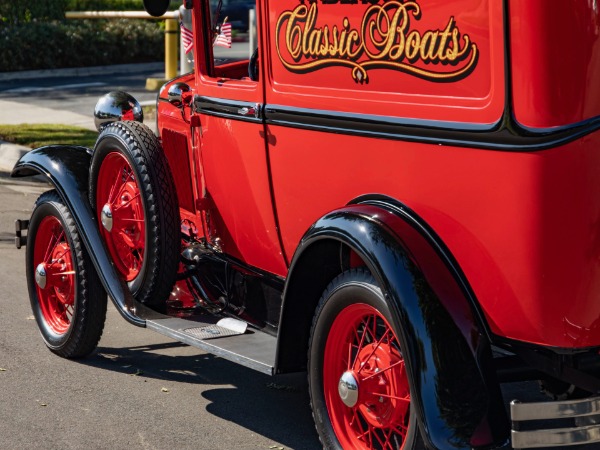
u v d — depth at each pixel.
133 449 5.02
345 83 4.60
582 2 3.75
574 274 3.86
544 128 3.78
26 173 6.61
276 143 5.06
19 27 24.34
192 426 5.33
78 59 24.52
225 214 5.70
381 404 4.45
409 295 4.08
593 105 3.79
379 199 4.48
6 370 6.14
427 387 4.00
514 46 3.82
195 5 5.68
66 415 5.45
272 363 4.76
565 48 3.75
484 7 3.92
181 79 6.54
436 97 4.16
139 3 29.84
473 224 4.07
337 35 4.60
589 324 3.94
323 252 4.56
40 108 17.77
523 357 4.27
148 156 5.76
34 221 6.40
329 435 4.62
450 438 3.97
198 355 6.50
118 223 6.07
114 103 6.55
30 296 6.60
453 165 4.11
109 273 5.81
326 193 4.79
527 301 3.96
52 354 6.46
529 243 3.88
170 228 5.75
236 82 5.35
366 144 4.50
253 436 5.20
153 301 5.86
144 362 6.34
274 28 4.98
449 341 4.06
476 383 4.05
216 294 5.91
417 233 4.25
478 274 4.13
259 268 5.57
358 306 4.37
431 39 4.15
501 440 4.02
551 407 3.94
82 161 6.30
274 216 5.23
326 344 4.58
